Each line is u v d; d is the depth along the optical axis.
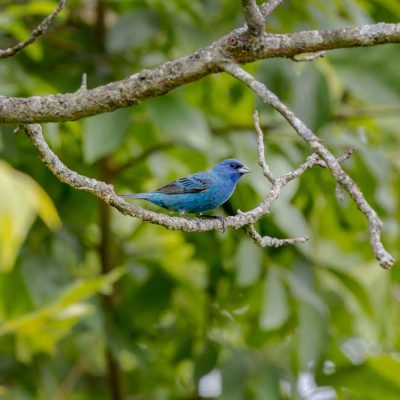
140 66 11.57
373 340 12.66
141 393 13.48
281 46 5.48
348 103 12.38
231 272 12.24
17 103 5.75
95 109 5.72
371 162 10.97
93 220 12.55
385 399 11.23
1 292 11.11
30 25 11.91
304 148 11.19
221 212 11.70
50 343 9.91
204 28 10.95
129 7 11.96
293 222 10.20
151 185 12.87
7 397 11.55
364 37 5.41
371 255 12.45
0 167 7.57
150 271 12.76
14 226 7.30
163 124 10.08
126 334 11.86
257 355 11.99
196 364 12.02
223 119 12.43
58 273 11.30
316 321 10.85
